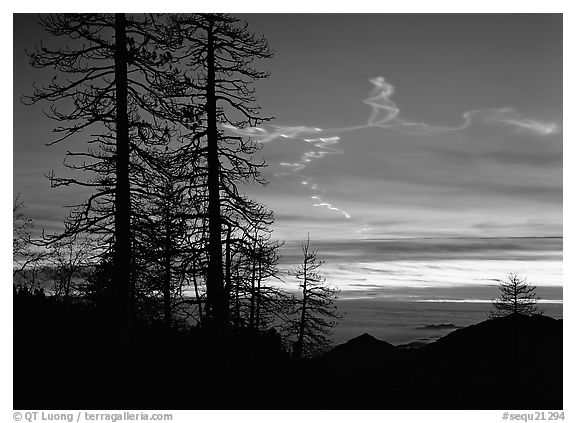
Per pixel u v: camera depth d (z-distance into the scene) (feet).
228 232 65.10
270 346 100.32
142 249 56.85
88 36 51.65
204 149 63.93
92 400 54.39
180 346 76.18
